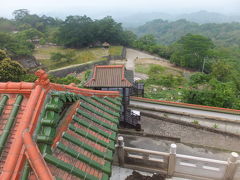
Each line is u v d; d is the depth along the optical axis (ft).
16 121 14.84
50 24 343.67
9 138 14.10
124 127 53.16
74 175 14.07
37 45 253.44
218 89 75.97
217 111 61.57
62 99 16.69
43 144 13.78
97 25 258.16
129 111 54.85
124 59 212.43
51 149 14.48
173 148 24.94
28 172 12.54
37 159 12.45
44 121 14.21
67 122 18.04
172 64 207.10
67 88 22.95
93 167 15.65
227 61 177.47
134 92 79.10
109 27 260.21
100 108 24.31
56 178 12.78
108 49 240.73
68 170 13.91
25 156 12.86
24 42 213.25
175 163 26.58
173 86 111.96
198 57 188.44
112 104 27.35
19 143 13.08
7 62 72.33
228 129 54.95
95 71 53.06
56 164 13.61
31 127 13.75
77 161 15.29
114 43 271.08
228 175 25.52
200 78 104.32
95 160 16.33
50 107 14.96
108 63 198.18
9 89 16.02
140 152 26.76
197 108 63.36
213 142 49.39
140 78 143.64
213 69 140.26
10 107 15.62
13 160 12.45
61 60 192.54
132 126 51.85
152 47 245.04
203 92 71.61
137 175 27.61
